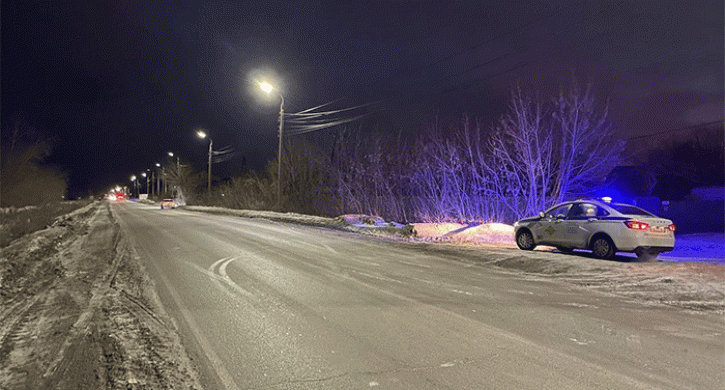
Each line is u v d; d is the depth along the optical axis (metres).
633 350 5.08
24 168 43.59
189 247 14.74
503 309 6.86
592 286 8.56
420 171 29.33
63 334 5.72
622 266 10.02
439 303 7.22
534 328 5.91
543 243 13.03
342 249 14.08
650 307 7.02
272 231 21.02
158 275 9.77
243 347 5.20
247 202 47.38
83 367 4.61
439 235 19.70
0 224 23.86
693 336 5.59
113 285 8.74
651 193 32.25
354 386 4.14
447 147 26.44
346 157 35.22
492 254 12.18
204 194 73.38
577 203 12.56
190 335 5.63
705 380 4.25
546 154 21.36
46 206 42.62
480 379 4.28
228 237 18.09
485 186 24.05
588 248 11.84
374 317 6.41
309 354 4.96
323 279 9.23
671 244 11.05
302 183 39.00
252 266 10.88
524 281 9.05
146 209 56.75
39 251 14.20
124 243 16.17
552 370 4.49
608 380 4.25
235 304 7.18
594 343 5.31
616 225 11.23
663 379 4.28
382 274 9.80
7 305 7.42
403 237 18.14
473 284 8.74
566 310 6.82
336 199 36.06
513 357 4.86
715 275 8.86
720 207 22.73
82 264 11.55
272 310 6.80
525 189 22.78
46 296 7.90
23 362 4.77
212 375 4.41
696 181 31.58
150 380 4.28
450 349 5.11
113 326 6.02
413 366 4.61
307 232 20.47
